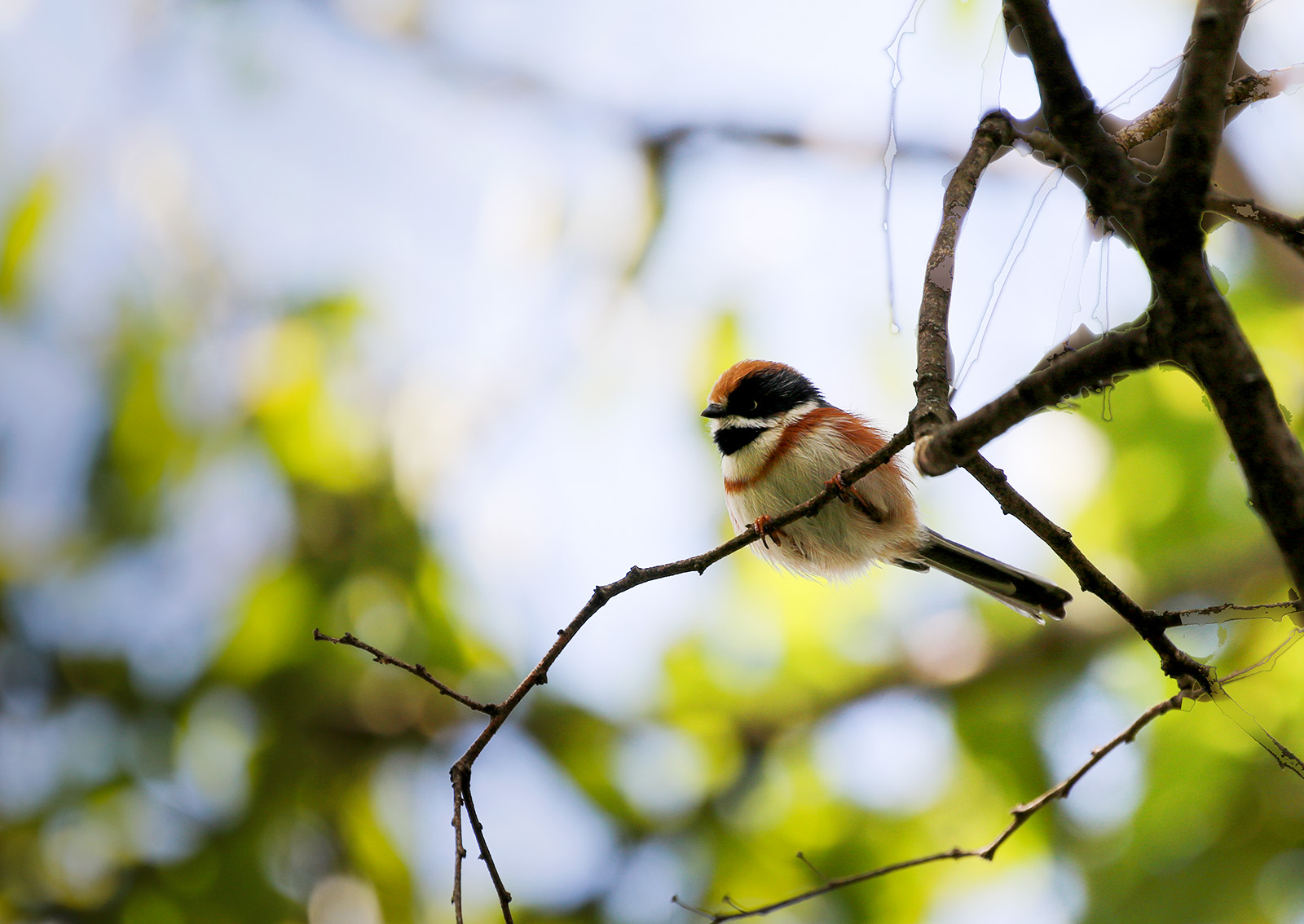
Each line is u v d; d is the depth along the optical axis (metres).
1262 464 3.54
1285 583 11.29
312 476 12.42
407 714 12.29
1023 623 13.06
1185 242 3.59
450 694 5.39
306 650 12.06
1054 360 4.38
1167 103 4.79
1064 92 3.72
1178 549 12.69
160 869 11.54
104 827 11.77
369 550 12.25
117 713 11.99
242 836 11.70
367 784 12.21
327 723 12.18
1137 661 12.52
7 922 11.25
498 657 12.45
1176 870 10.80
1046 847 11.98
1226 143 8.44
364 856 11.92
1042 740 12.44
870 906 12.04
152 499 12.20
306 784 12.03
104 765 11.86
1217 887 10.54
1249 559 12.09
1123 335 3.74
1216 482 12.64
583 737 12.55
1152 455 12.89
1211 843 10.84
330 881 11.88
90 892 11.55
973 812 12.52
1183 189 3.56
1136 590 12.58
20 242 11.84
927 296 4.86
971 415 4.00
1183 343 3.61
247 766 12.10
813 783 13.01
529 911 12.03
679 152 12.51
